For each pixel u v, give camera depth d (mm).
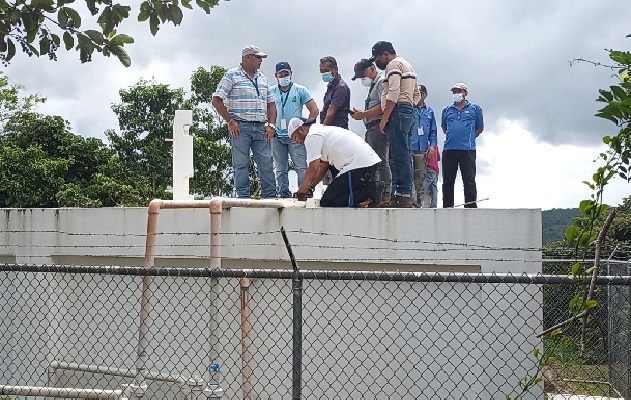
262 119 7879
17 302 6391
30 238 6965
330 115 7875
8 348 6953
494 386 5594
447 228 5793
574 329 6066
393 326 5441
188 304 6512
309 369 6074
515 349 5570
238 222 6309
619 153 3236
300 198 6840
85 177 23938
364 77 7723
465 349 5508
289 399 6125
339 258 6016
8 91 25531
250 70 7836
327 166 6812
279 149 8461
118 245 6684
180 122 8180
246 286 5773
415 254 5840
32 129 24250
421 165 9070
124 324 6676
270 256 6195
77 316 6910
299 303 4129
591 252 7320
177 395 6207
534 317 5562
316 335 5703
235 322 6336
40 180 22000
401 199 6969
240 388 5945
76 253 6832
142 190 23422
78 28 4531
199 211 6430
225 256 6328
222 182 22922
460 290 5746
